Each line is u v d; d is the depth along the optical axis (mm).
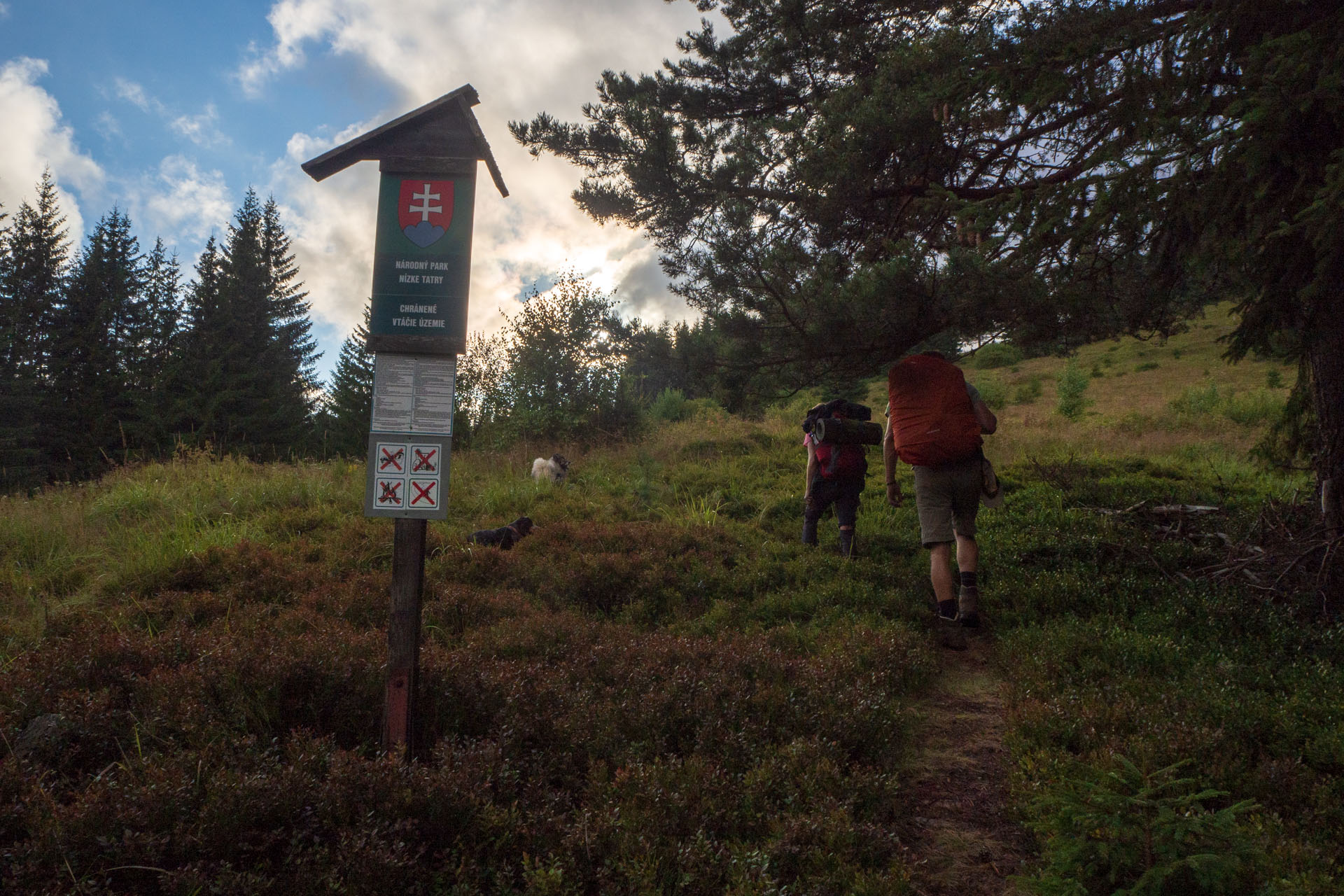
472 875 2453
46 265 57719
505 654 4449
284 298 72875
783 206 7621
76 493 9023
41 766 2760
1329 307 4727
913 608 5504
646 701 3566
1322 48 3850
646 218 8406
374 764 2787
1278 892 2168
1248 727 3490
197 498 8180
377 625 4848
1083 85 4988
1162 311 5770
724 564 6840
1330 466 5406
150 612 4926
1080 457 12141
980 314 5594
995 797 3322
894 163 6809
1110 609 5422
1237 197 4441
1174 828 2186
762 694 3764
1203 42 4535
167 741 3047
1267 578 5512
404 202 3318
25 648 4492
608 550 7004
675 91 9289
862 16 8383
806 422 7062
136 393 44562
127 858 2281
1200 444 14734
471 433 14000
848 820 2787
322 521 7578
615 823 2639
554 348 14281
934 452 5145
